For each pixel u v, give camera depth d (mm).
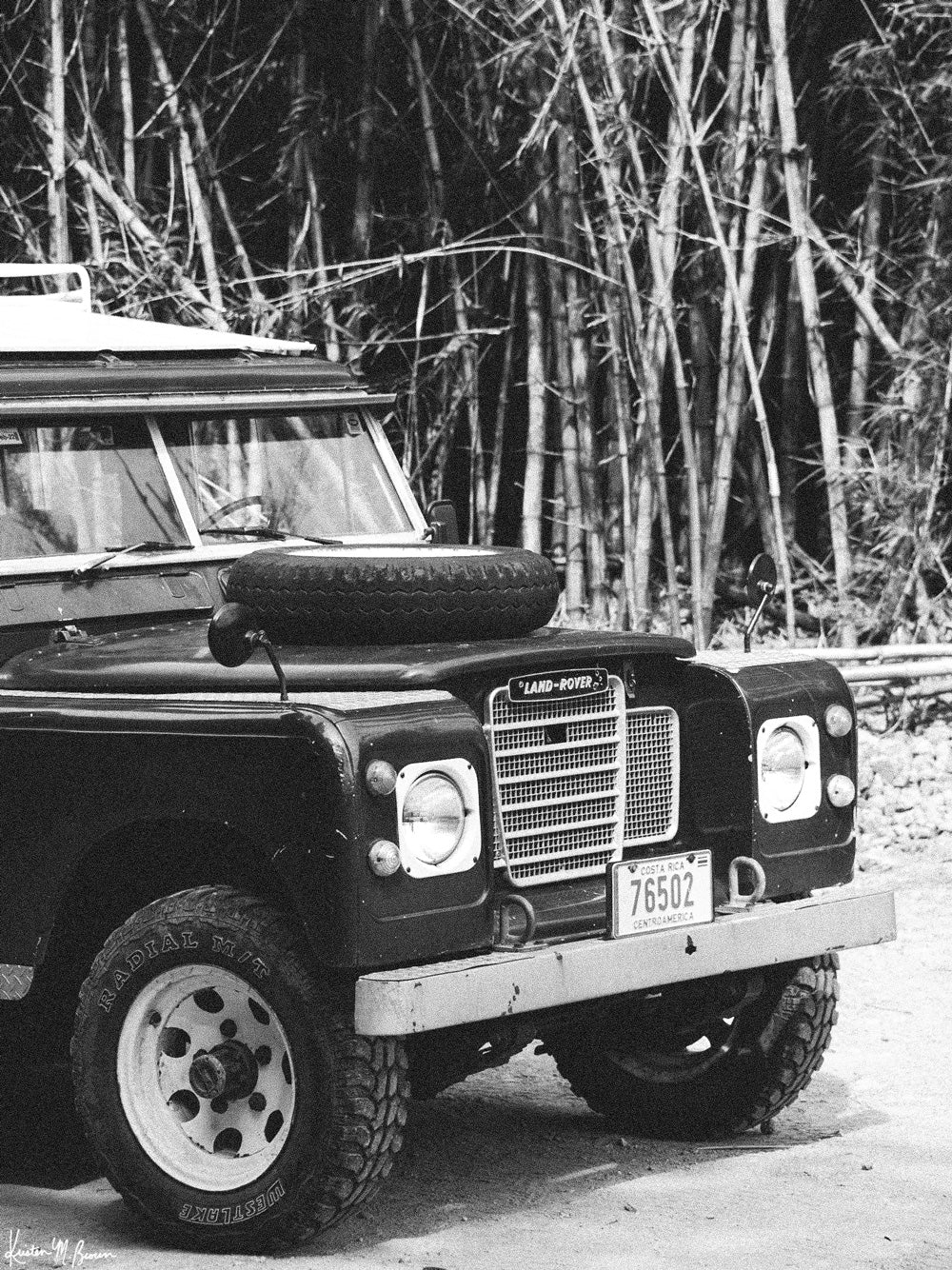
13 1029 5883
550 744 5480
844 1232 5219
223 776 5000
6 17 12344
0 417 5930
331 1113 4957
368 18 11922
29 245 11922
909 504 11617
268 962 4996
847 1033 7234
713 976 5730
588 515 11883
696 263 12047
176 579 6168
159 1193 5203
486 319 12680
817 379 11375
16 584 5852
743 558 13281
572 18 11133
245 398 6520
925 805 10422
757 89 11969
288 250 12977
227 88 12781
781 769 5816
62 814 5289
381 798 4855
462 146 12500
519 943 5199
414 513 6891
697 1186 5691
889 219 12547
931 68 11859
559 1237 5250
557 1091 6859
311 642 5539
